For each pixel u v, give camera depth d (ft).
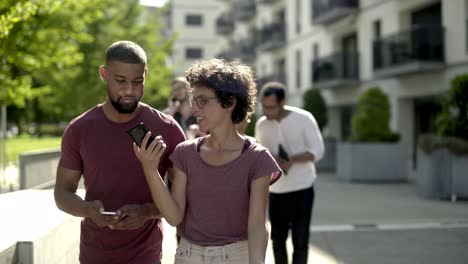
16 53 29.53
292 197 17.58
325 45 92.89
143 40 84.17
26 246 10.27
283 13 119.24
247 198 8.85
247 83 8.89
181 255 9.01
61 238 12.49
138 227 9.71
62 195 9.78
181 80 20.75
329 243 26.22
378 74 69.72
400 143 57.16
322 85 87.66
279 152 17.04
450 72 59.77
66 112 75.56
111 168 9.97
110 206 10.04
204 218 8.86
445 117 42.75
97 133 9.96
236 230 8.84
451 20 59.26
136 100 9.60
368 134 57.93
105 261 10.16
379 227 30.27
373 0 75.20
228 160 8.86
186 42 194.59
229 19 153.28
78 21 35.14
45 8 29.43
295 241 17.47
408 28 67.15
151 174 8.63
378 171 57.06
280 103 17.85
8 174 48.21
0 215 13.11
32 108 130.41
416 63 61.21
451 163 41.24
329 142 72.69
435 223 31.27
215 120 8.75
